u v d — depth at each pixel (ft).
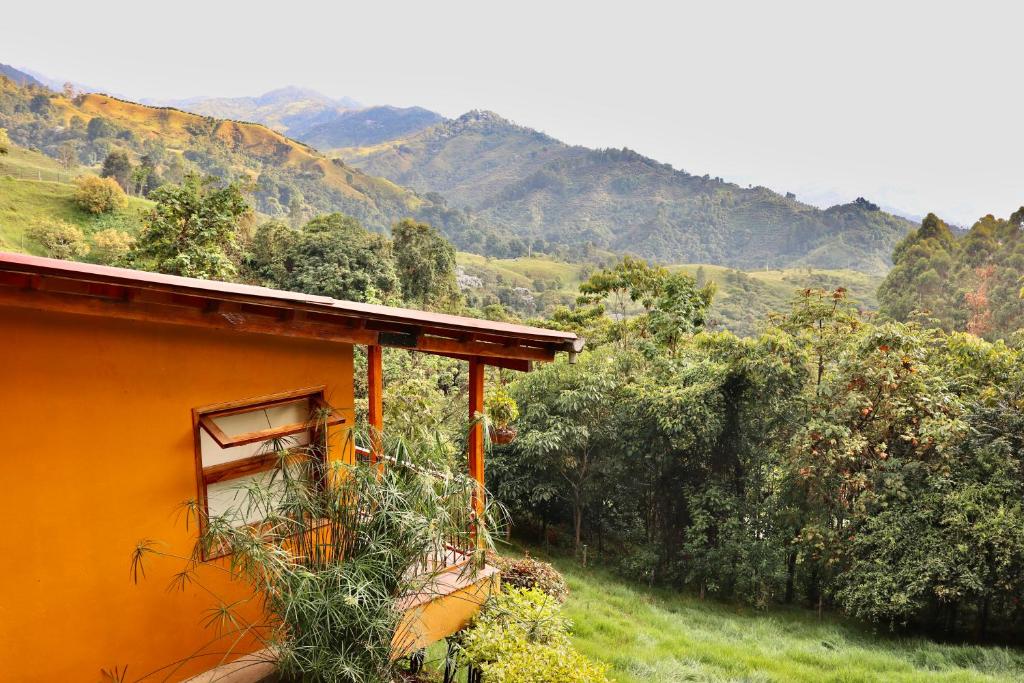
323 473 16.61
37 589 12.73
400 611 14.92
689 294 68.03
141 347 13.92
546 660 18.03
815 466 41.86
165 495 14.52
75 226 180.04
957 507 36.55
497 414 27.30
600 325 90.27
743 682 28.22
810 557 43.93
